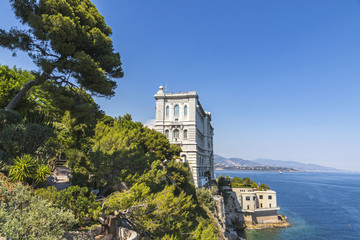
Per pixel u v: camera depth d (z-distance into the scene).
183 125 69.44
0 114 19.98
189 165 66.19
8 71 33.62
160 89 73.50
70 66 20.56
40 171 18.39
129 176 25.39
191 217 42.41
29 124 20.98
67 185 26.19
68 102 21.48
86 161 28.16
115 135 31.92
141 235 23.67
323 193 195.00
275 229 85.25
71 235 17.88
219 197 75.12
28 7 20.94
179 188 47.59
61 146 32.16
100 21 25.92
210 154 103.56
